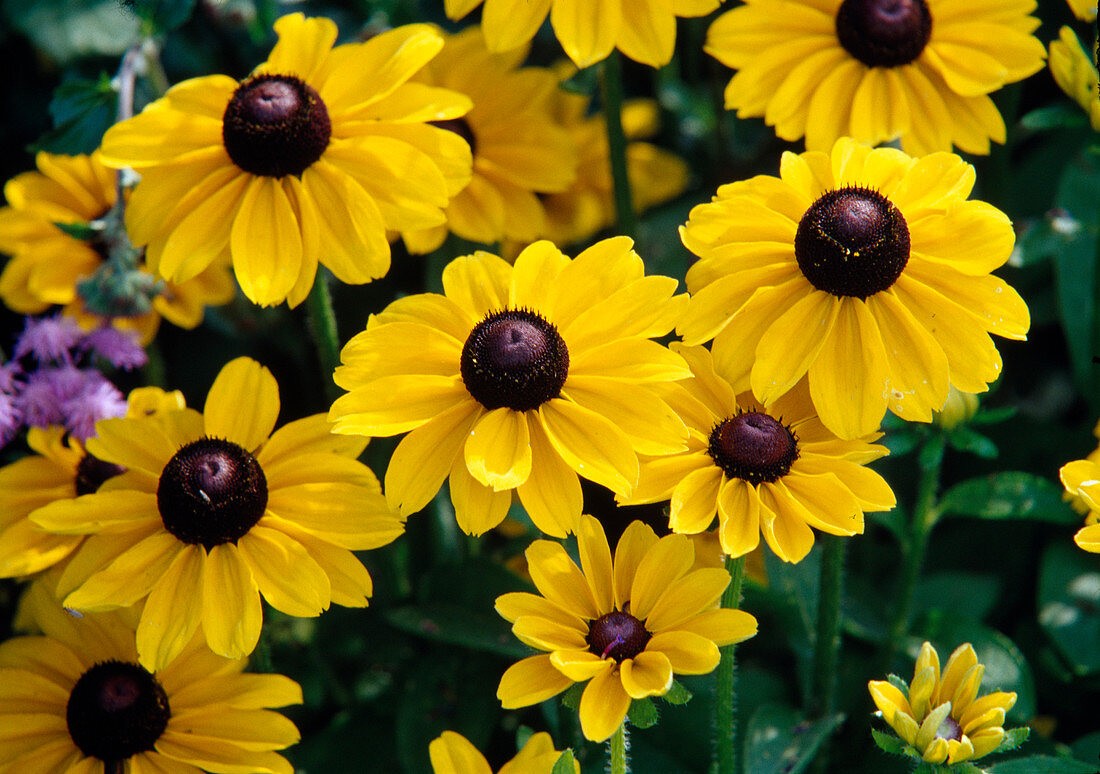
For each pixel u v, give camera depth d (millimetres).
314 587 677
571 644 658
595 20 725
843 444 675
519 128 778
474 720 745
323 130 706
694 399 679
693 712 747
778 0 740
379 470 753
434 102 712
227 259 723
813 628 754
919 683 664
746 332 681
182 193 706
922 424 713
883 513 749
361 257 699
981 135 729
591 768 732
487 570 750
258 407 702
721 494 665
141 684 690
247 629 672
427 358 679
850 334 676
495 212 765
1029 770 688
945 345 674
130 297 737
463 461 671
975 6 732
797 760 722
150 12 754
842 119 730
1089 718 777
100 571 679
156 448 695
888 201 679
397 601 763
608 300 676
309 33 721
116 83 754
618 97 783
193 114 710
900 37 728
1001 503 738
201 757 688
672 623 660
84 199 775
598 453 666
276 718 692
